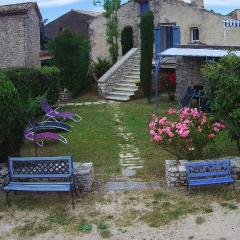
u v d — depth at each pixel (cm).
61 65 2488
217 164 999
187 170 994
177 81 2269
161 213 914
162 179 1107
